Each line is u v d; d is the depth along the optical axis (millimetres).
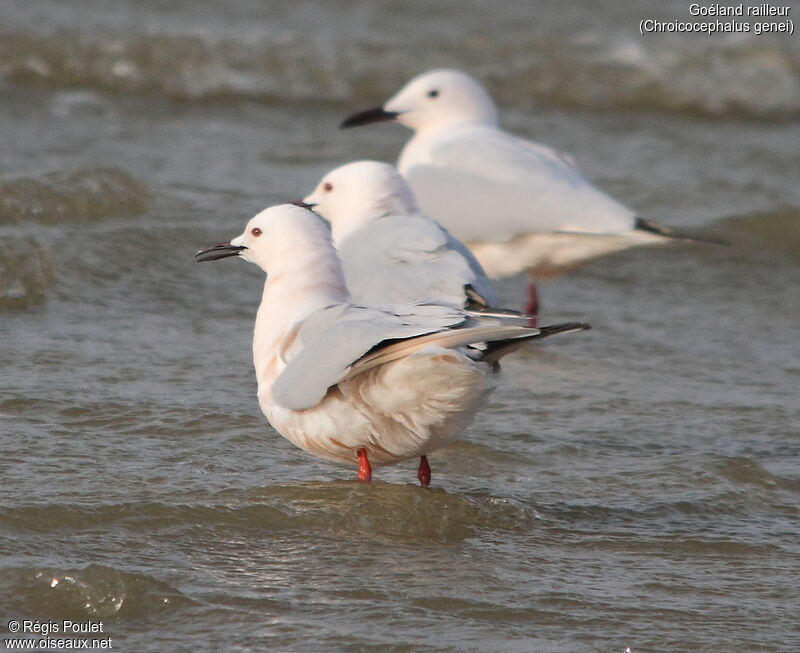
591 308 15445
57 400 10414
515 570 7953
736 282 16797
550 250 14961
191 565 7723
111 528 8141
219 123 22500
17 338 12023
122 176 16953
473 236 14992
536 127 23844
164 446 9711
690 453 10383
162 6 28109
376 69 26109
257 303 14117
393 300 10641
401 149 21203
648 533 8742
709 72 27031
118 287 13984
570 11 30031
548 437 10625
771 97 26719
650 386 12344
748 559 8383
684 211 19016
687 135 24047
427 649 6855
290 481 9148
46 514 8219
